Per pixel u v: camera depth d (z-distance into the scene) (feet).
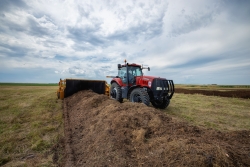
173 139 7.67
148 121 10.46
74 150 9.21
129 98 21.58
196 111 21.22
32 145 10.10
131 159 7.03
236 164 5.58
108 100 18.28
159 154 6.59
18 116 16.74
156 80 19.33
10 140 10.78
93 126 11.76
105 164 6.91
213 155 5.71
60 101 26.99
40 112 18.33
